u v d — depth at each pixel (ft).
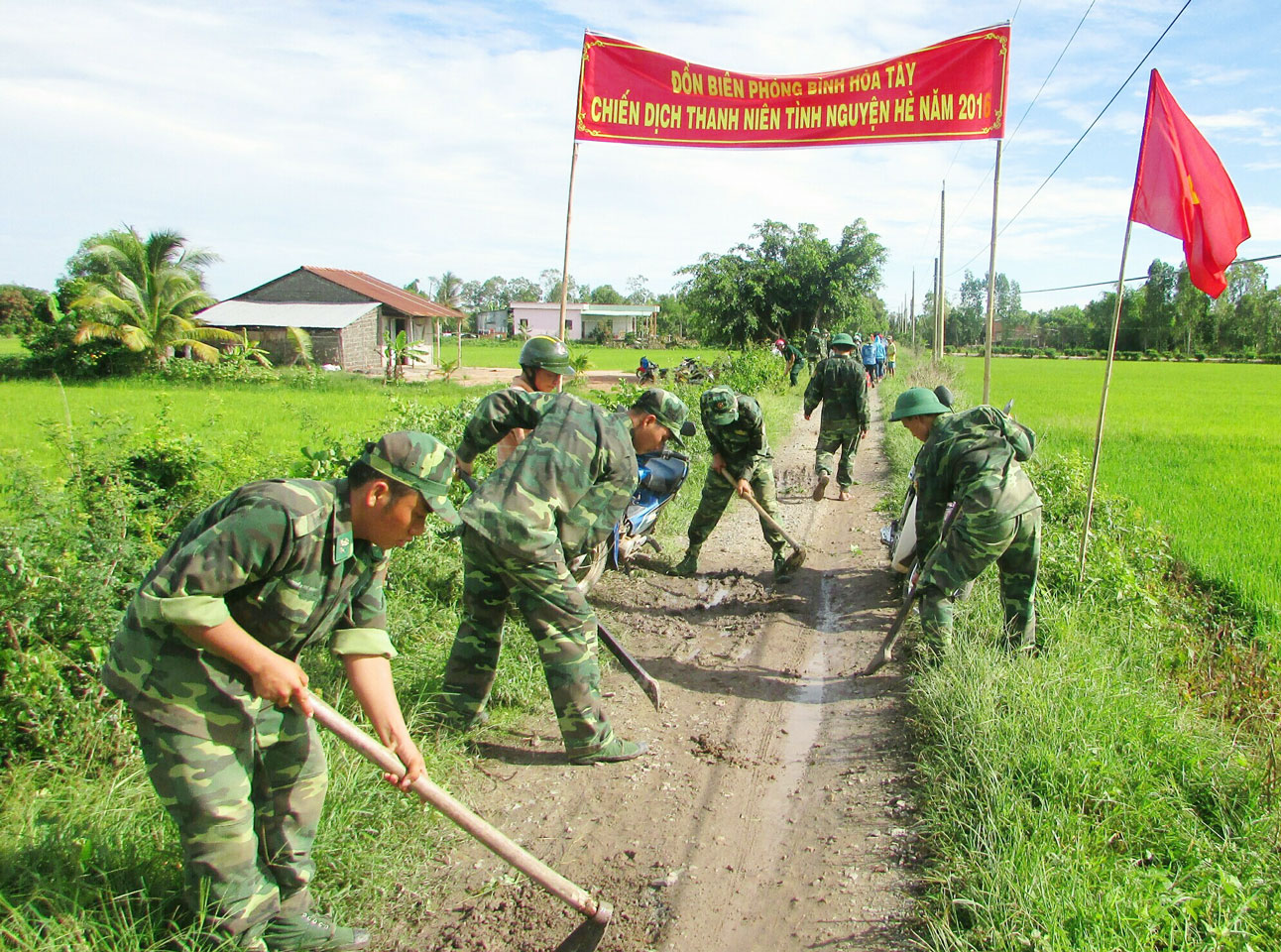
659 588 21.99
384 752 8.29
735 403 21.12
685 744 14.16
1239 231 17.60
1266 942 9.02
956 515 15.97
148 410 55.88
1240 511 30.89
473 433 15.67
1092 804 11.39
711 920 9.90
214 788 7.78
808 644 18.65
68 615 12.21
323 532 8.00
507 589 13.61
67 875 8.98
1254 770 12.34
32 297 197.57
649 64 23.12
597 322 258.57
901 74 22.84
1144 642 16.97
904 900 10.12
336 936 9.10
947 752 12.68
